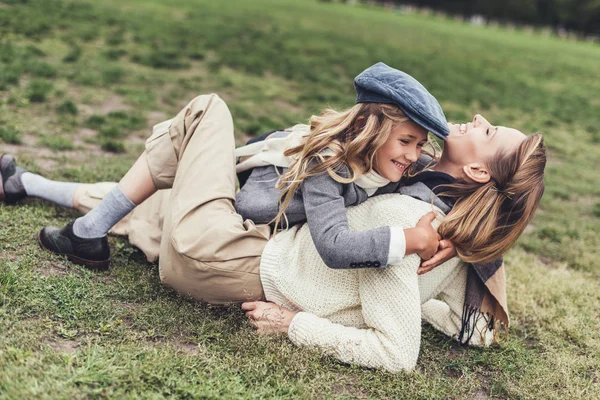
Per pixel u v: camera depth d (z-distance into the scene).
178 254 2.59
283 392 2.26
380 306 2.48
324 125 2.51
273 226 2.73
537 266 4.29
